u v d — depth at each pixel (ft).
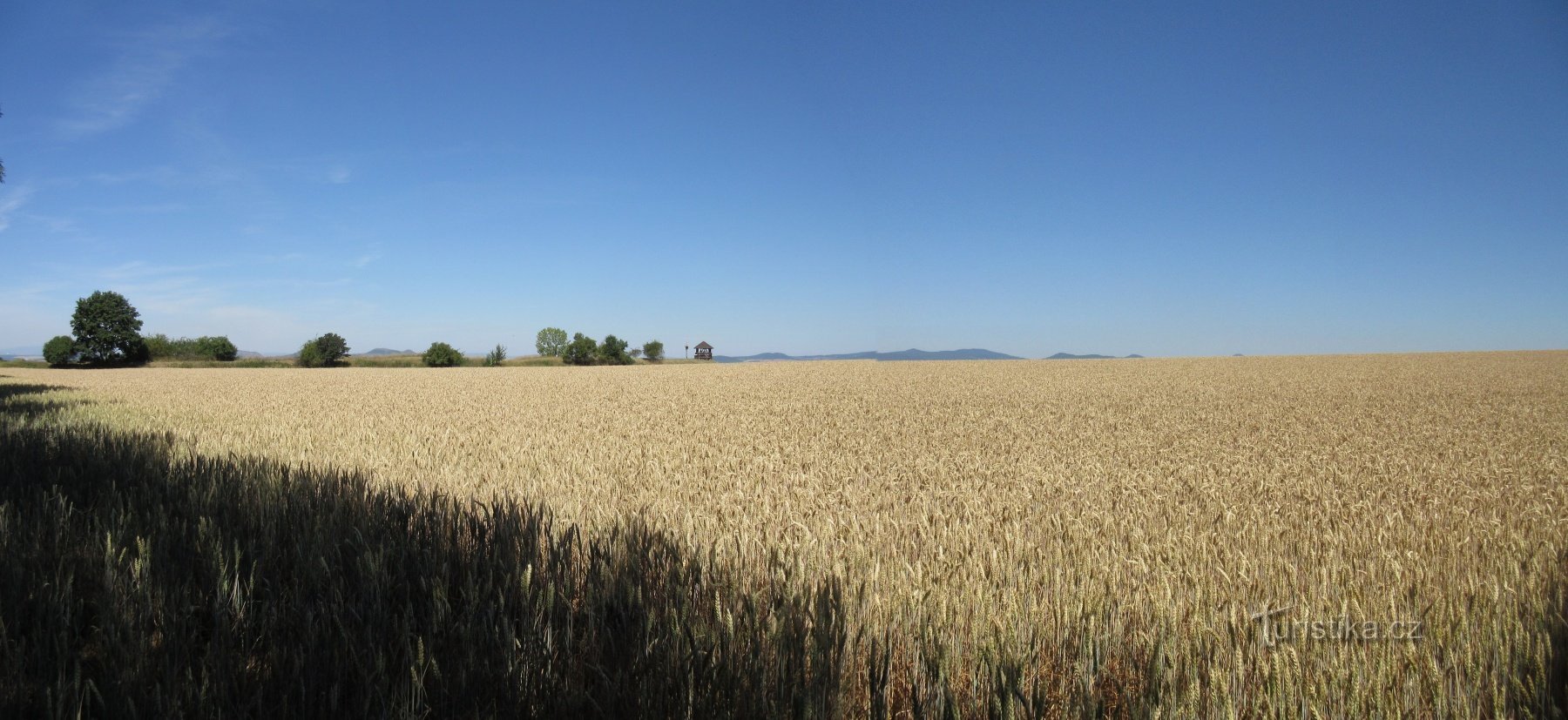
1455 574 14.34
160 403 67.97
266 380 129.90
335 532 14.87
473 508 16.78
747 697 9.11
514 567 12.74
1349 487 26.37
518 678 9.41
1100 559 15.17
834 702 9.33
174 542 14.47
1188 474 28.58
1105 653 10.46
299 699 9.17
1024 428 47.78
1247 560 15.15
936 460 32.83
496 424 50.16
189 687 8.89
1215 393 83.87
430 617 10.87
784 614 10.52
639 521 16.11
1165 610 11.84
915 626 11.21
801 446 37.99
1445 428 47.96
